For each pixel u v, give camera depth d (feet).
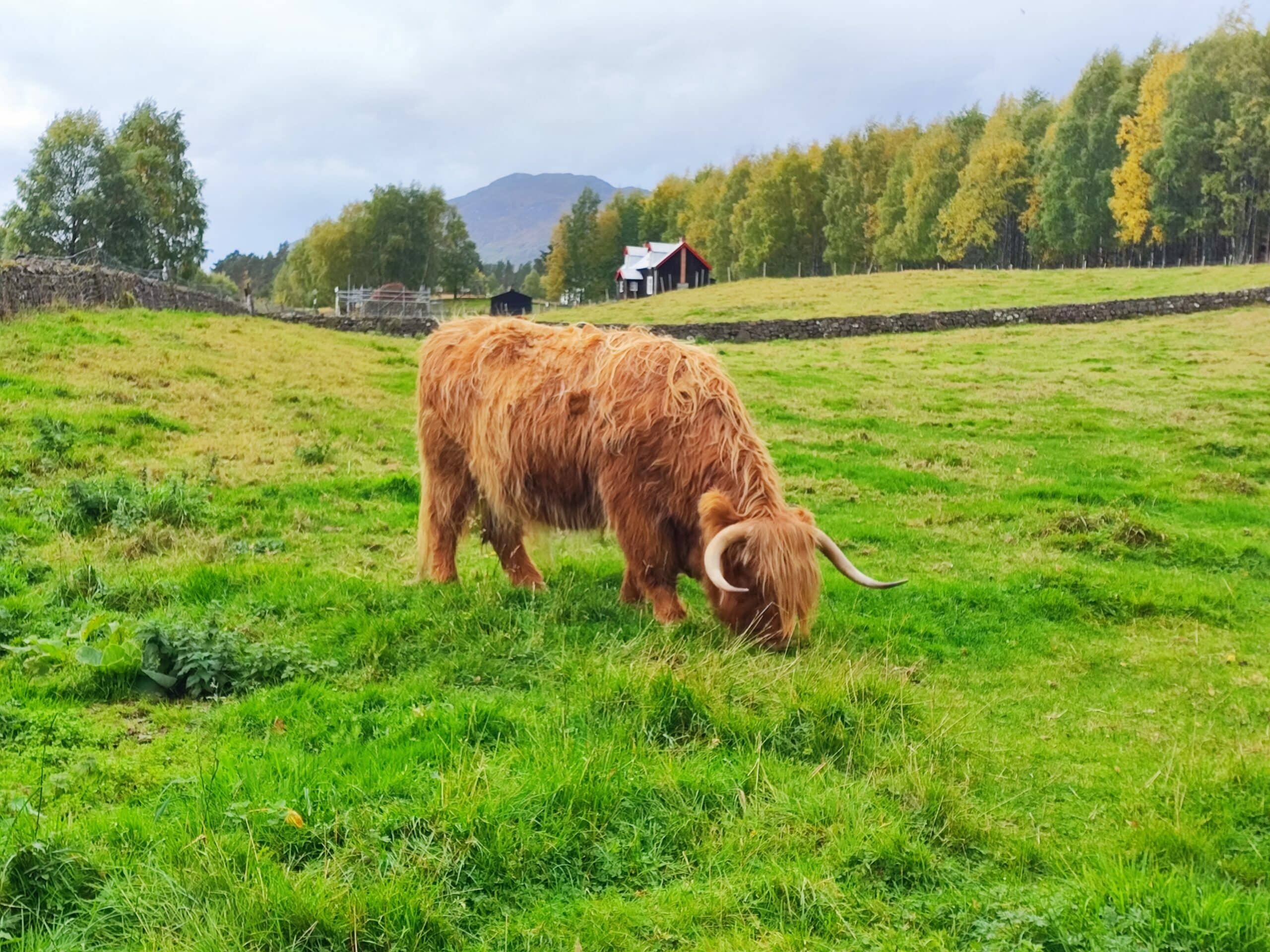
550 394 23.81
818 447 50.19
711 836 13.88
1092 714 20.31
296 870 12.53
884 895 12.98
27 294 63.21
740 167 357.61
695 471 22.21
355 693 18.45
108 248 162.30
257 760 15.05
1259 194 221.05
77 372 48.83
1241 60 224.33
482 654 20.02
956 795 15.20
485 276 378.32
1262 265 181.78
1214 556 32.83
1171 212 225.35
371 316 115.55
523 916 12.21
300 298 369.91
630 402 22.72
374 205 323.37
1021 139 293.23
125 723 16.97
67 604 22.49
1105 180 244.01
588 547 29.73
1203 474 45.06
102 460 35.78
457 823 13.03
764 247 317.63
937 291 172.55
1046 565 30.55
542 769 14.65
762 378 74.23
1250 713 20.49
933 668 22.71
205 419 44.96
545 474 24.09
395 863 12.35
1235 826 15.21
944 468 46.26
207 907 11.28
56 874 11.73
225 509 31.73
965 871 13.74
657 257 311.27
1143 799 16.06
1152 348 94.79
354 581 24.16
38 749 15.47
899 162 295.89
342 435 46.11
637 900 12.64
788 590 19.92
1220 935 11.82
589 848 13.38
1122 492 41.75
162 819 13.28
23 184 162.20
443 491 26.13
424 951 11.37
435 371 26.21
